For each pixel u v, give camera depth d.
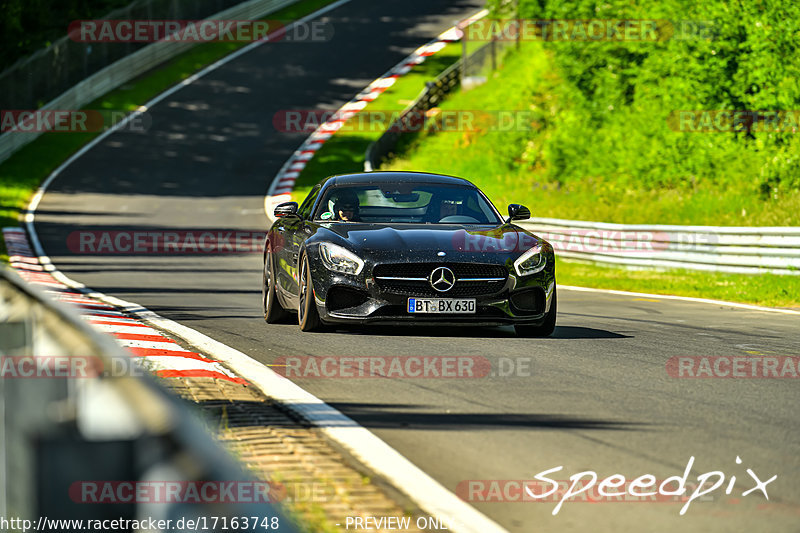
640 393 23.44
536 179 116.12
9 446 8.72
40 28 165.62
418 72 192.88
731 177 86.69
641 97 102.12
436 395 22.80
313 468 15.73
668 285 60.31
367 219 36.03
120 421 5.95
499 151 130.12
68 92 170.88
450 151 146.12
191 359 26.89
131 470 5.37
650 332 36.12
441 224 35.56
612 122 106.25
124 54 192.75
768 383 25.17
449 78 176.12
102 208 117.75
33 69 163.62
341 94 183.00
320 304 32.94
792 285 56.59
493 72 172.62
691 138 92.25
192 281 59.50
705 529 13.21
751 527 13.31
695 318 41.81
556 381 24.88
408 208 36.62
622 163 98.06
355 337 32.75
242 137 161.62
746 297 53.31
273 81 190.00
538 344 31.80
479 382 24.56
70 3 180.00
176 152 153.50
